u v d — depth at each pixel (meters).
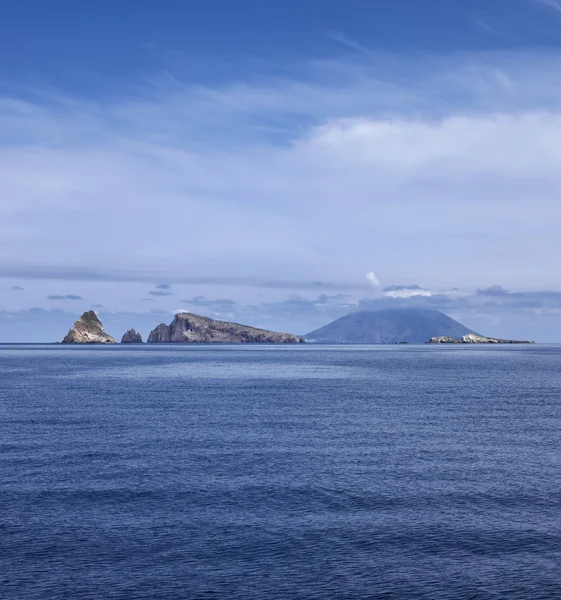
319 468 34.06
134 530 23.78
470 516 25.53
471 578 19.56
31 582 19.22
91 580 19.36
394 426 50.06
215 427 49.25
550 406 64.88
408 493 28.97
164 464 35.03
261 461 35.88
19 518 25.22
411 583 19.19
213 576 19.64
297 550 21.78
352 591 18.66
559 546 22.22
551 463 35.59
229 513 25.84
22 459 36.44
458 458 36.97
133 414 57.66
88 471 33.25
